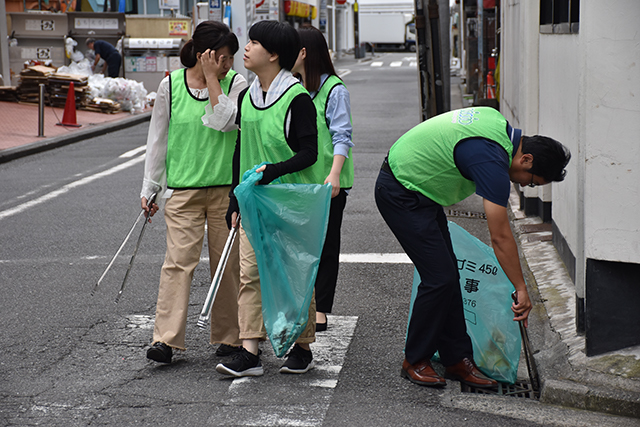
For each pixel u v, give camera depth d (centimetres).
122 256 1152
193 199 721
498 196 596
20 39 3878
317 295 815
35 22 3866
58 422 602
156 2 5459
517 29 1492
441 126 628
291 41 651
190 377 694
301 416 607
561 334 754
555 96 1048
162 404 635
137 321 863
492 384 673
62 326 845
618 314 677
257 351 691
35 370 717
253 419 603
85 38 3916
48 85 3266
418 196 644
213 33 682
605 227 660
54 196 1622
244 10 2789
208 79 687
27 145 2291
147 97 3597
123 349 774
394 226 656
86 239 1255
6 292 973
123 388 670
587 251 673
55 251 1181
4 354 760
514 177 625
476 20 3806
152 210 741
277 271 650
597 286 675
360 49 8938
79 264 1106
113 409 626
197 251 727
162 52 3769
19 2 4791
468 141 610
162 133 723
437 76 1589
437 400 640
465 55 4088
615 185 650
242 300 685
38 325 849
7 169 1998
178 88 711
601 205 659
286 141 656
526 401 640
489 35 2872
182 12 5872
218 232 734
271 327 649
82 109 3238
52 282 1017
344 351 759
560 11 1027
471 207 1488
